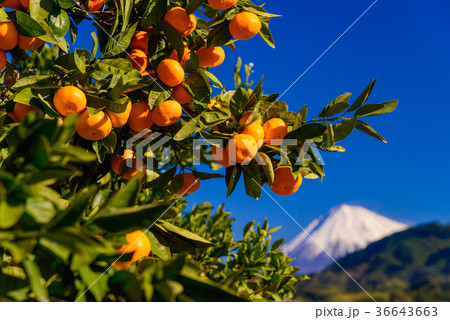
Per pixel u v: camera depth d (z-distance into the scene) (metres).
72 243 0.75
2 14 1.17
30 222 0.76
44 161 0.77
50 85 1.17
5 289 0.82
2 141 1.20
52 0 1.22
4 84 1.37
